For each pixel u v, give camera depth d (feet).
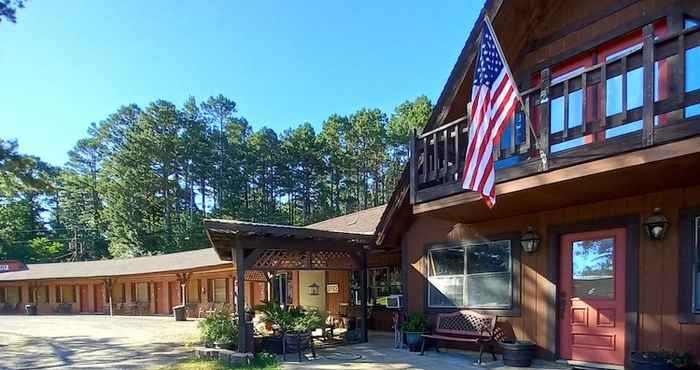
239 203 162.30
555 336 24.45
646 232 21.17
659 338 20.48
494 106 20.25
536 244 25.82
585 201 23.24
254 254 32.58
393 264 44.83
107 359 34.65
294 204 172.96
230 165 167.53
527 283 26.40
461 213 26.55
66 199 176.76
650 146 16.49
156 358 33.96
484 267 29.12
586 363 23.02
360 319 40.55
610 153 17.60
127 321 72.59
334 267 36.68
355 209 167.84
